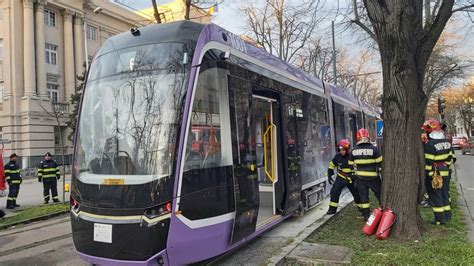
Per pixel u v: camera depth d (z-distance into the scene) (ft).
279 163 25.53
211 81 18.20
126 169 16.15
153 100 16.85
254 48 23.72
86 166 17.19
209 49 18.48
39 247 25.63
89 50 140.46
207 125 17.66
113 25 149.89
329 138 37.45
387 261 18.04
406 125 22.56
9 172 44.27
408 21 22.00
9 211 41.96
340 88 46.24
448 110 211.61
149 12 109.40
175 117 16.38
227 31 20.79
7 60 119.65
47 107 122.42
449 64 86.07
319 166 33.40
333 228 25.55
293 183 26.40
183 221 15.93
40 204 47.29
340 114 42.60
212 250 17.35
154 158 15.97
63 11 132.57
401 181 22.44
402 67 22.43
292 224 27.78
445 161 25.48
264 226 22.59
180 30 18.17
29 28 120.16
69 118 123.44
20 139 118.93
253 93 22.41
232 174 18.60
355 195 29.35
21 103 119.14
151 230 15.17
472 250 19.06
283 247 21.25
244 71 21.09
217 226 17.46
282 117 25.80
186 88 16.78
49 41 129.08
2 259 22.95
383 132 23.59
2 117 119.14
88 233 16.10
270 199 26.48
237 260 20.48
